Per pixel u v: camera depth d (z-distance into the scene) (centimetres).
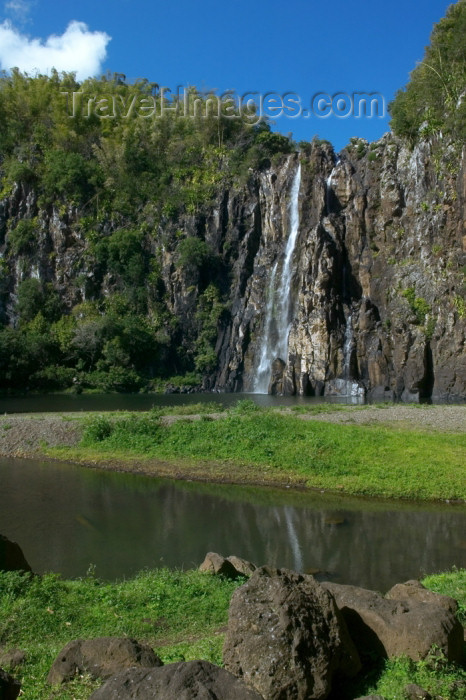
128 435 2981
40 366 7312
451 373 5609
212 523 1900
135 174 8575
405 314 5991
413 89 6569
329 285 6444
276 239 7569
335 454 2538
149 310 7794
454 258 5831
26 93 9394
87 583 1275
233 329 7475
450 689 690
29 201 8506
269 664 662
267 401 5400
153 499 2184
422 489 2191
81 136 9119
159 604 1119
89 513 2011
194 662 627
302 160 7394
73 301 8081
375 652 763
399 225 6550
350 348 6262
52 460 2858
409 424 3033
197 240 7662
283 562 1545
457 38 6244
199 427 2944
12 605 1075
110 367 7244
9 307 8206
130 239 7919
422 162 6300
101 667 725
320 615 708
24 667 809
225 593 1173
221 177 8112
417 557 1570
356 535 1767
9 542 1254
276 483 2370
